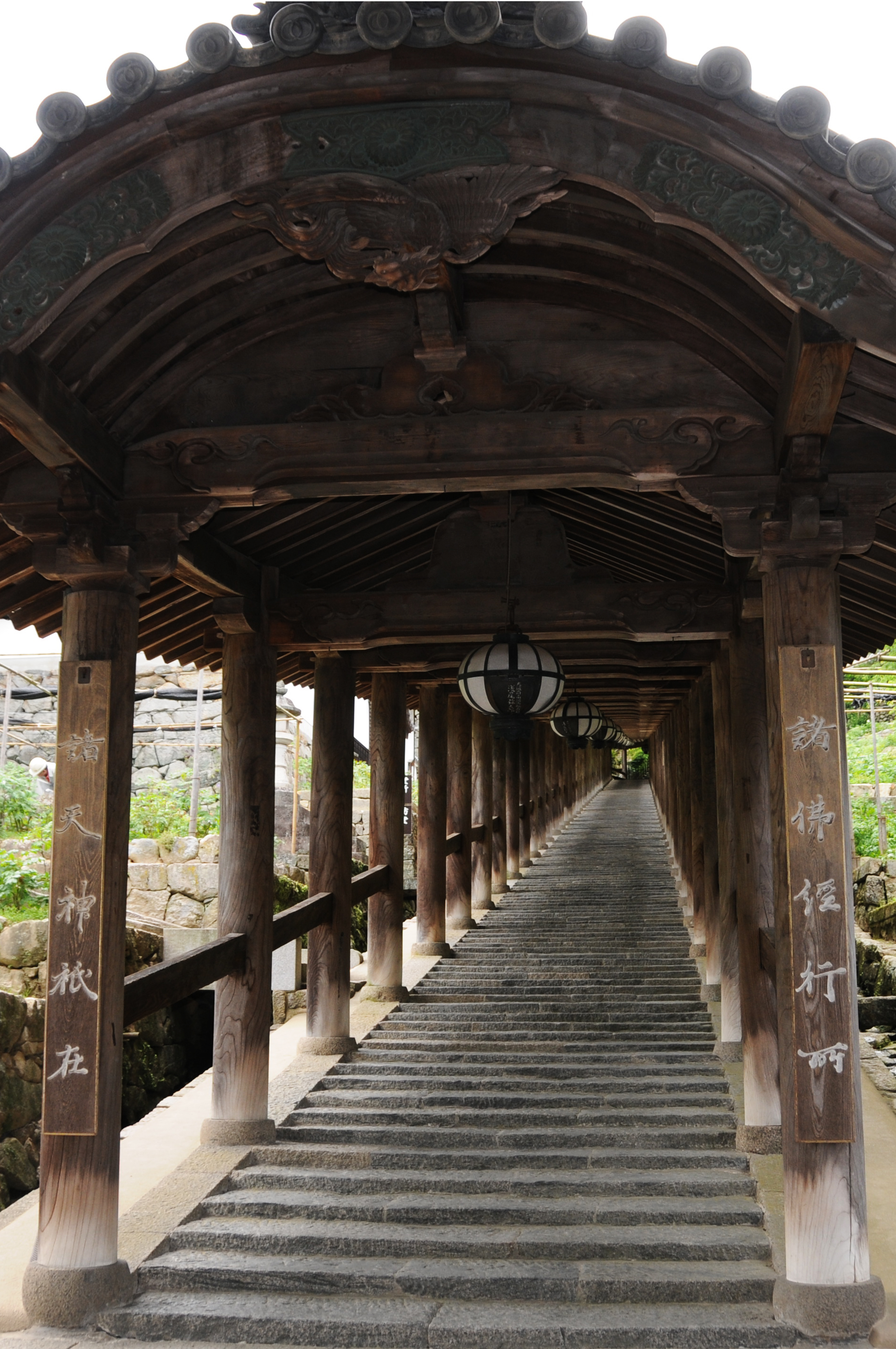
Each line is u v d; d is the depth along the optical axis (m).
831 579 4.61
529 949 11.78
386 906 10.02
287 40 3.69
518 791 17.31
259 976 6.63
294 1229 5.39
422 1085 7.49
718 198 3.71
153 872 12.23
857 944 13.80
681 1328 4.45
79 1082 4.63
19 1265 5.10
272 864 6.88
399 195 3.91
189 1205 5.61
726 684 8.36
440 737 11.84
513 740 6.97
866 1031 10.81
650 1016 9.16
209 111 3.87
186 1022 11.05
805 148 3.57
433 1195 5.80
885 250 3.57
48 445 4.46
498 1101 7.11
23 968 9.87
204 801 15.50
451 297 4.35
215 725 16.83
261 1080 6.59
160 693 17.44
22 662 17.77
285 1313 4.66
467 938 12.42
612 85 3.70
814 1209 4.36
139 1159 6.40
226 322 4.77
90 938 4.68
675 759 16.97
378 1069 7.85
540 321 4.73
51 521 4.90
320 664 8.64
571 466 4.66
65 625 4.96
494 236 3.95
